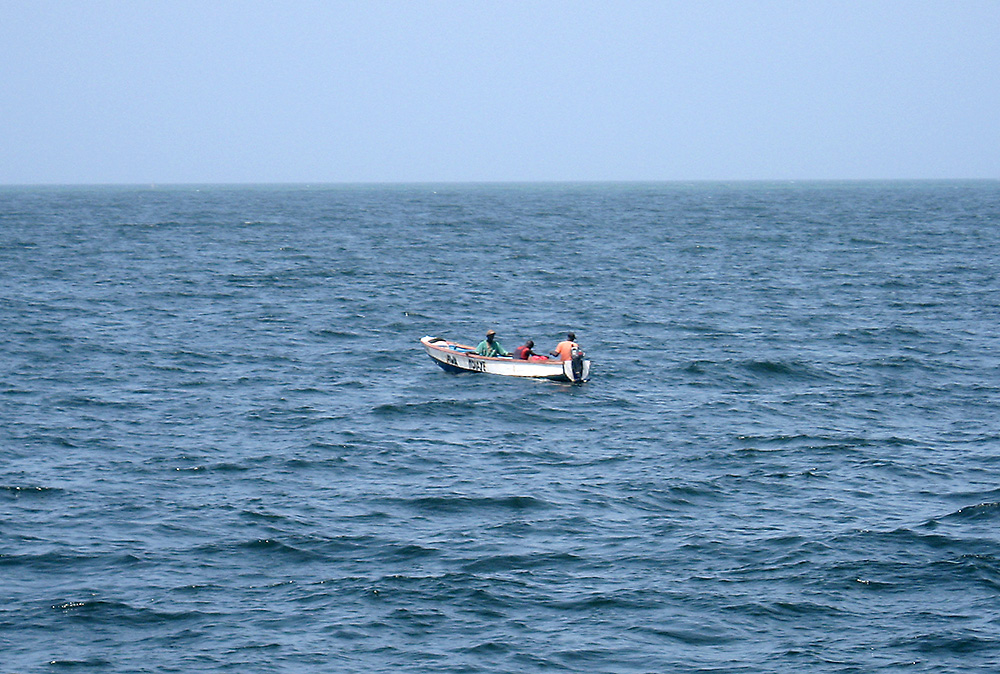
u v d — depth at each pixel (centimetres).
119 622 6781
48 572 7506
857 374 14325
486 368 14425
